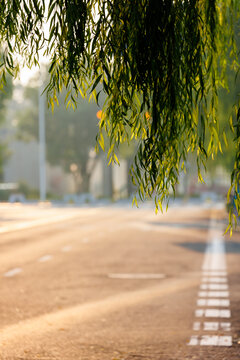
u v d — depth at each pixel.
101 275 26.42
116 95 9.58
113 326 16.64
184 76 9.62
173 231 51.38
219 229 52.88
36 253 35.03
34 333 15.75
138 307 19.38
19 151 156.12
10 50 9.42
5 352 13.67
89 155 139.50
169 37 9.42
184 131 9.75
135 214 79.81
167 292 22.33
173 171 9.64
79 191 142.62
